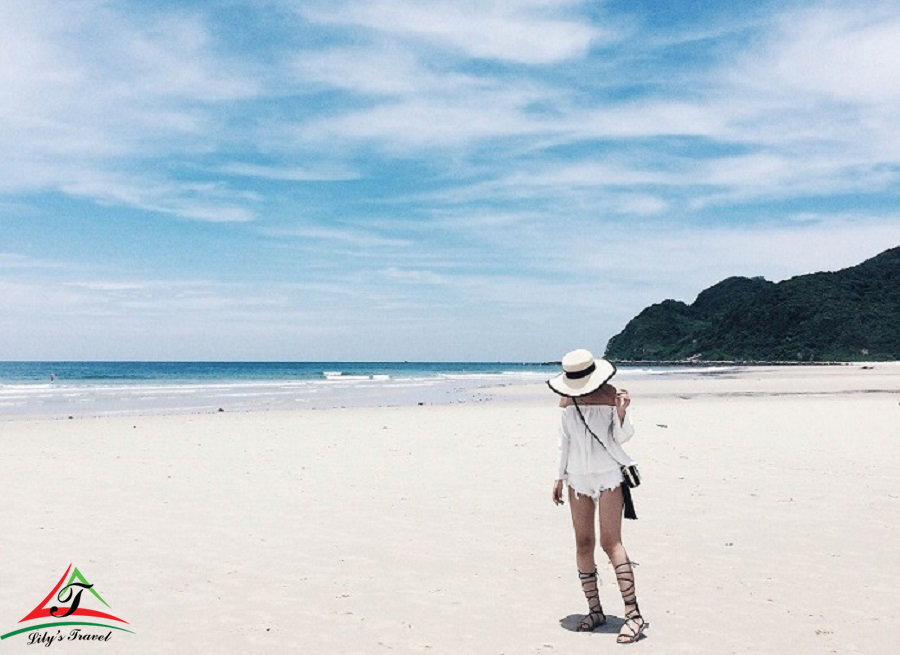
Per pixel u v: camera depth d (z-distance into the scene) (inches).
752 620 197.3
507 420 777.6
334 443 575.2
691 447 530.6
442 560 255.4
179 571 242.4
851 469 434.3
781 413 820.6
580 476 197.8
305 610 206.2
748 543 274.5
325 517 319.3
